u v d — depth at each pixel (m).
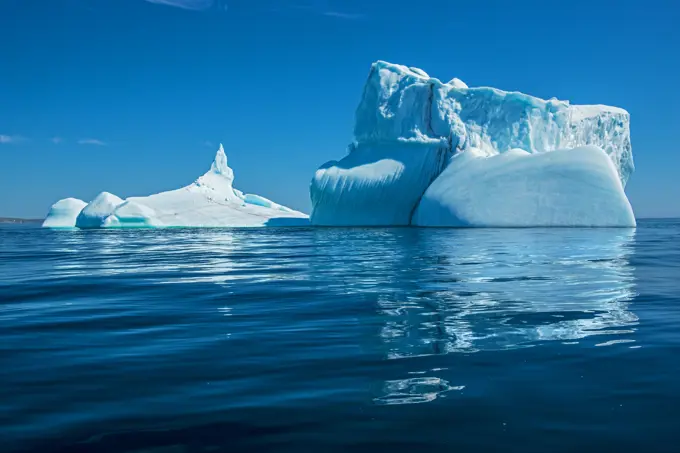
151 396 3.99
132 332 6.25
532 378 4.33
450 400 3.85
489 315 6.98
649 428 3.33
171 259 16.77
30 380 4.40
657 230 36.88
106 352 5.32
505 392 4.00
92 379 4.42
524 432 3.30
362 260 14.88
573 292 8.83
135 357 5.11
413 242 22.23
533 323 6.46
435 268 12.59
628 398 3.85
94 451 3.11
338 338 5.79
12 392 4.11
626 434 3.26
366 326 6.39
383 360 4.90
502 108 44.56
